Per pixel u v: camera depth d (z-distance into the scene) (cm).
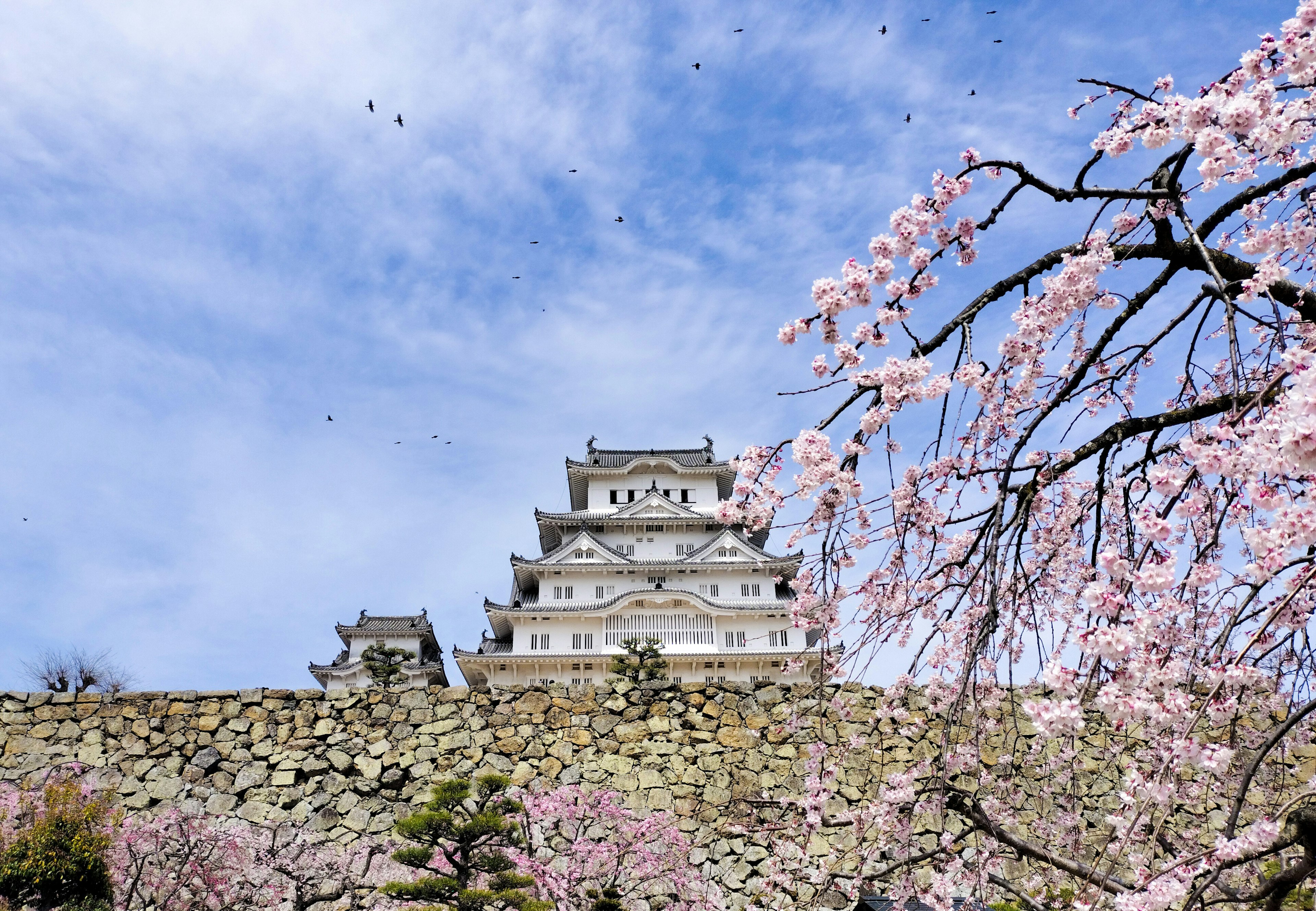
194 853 1063
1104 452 458
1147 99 460
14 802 1090
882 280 472
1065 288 467
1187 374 507
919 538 580
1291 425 303
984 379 512
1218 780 573
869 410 485
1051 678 358
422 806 1245
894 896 568
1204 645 438
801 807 586
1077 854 645
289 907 1082
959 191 468
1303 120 406
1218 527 410
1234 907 504
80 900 915
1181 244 464
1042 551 566
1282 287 447
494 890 940
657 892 1109
